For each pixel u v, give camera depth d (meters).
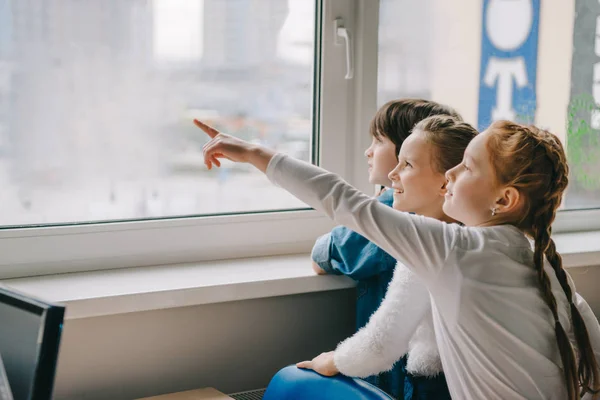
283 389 1.33
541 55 2.04
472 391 1.15
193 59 1.58
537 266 1.15
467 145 1.29
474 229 1.16
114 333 1.45
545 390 1.13
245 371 1.60
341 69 1.76
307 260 1.69
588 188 2.16
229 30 1.61
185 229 1.63
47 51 1.45
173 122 1.58
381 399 1.20
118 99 1.52
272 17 1.66
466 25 1.90
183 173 1.61
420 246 1.13
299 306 1.64
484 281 1.12
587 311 1.31
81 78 1.48
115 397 1.46
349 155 1.80
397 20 1.81
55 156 1.48
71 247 1.52
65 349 1.41
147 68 1.53
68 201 1.51
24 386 0.75
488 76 1.96
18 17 1.42
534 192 1.17
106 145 1.52
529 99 2.03
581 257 1.83
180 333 1.52
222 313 1.56
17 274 1.48
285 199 1.75
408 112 1.45
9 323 0.79
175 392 1.51
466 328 1.12
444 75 1.89
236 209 1.69
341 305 1.69
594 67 2.13
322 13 1.72
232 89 1.63
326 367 1.31
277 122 1.70
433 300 1.18
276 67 1.68
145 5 1.51
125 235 1.57
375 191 1.82
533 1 2.01
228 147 1.23
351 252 1.47
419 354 1.34
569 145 2.12
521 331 1.12
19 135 1.45
